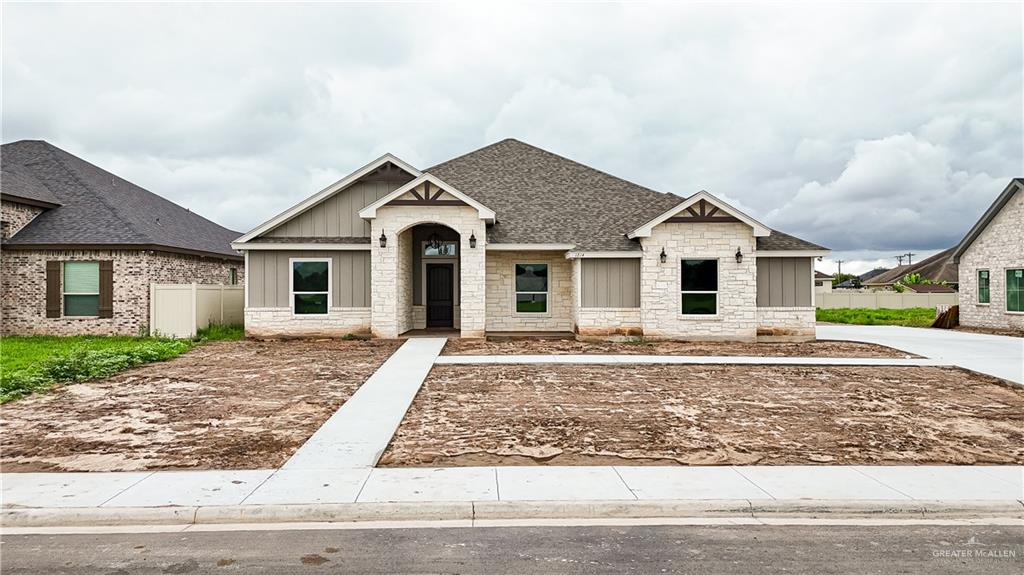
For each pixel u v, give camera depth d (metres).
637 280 19.55
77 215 21.89
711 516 6.02
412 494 6.26
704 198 19.02
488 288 21.33
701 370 13.95
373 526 5.73
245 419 9.41
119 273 20.70
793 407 10.38
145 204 25.64
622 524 5.80
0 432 8.66
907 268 100.00
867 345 18.64
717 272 19.22
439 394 11.29
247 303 19.59
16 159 24.62
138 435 8.52
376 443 8.10
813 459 7.59
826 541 5.41
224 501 6.05
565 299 21.34
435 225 21.55
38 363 13.58
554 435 8.60
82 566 4.86
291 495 6.23
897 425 9.25
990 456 7.77
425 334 20.48
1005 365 14.46
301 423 9.17
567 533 5.57
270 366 14.28
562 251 21.25
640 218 21.27
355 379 12.62
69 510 5.83
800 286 19.52
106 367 13.48
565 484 6.58
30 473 6.93
